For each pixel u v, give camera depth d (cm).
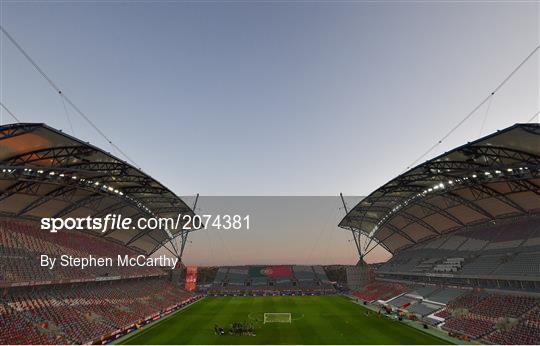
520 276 4738
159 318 6406
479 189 5516
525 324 4003
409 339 4338
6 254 4544
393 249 10706
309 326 5381
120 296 6650
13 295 4359
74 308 4997
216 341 4406
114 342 4384
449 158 4612
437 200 6900
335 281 13562
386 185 6397
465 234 7256
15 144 3631
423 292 7031
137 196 7069
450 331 4662
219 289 11738
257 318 6309
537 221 5662
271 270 13500
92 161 4500
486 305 4981
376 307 7550
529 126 3281
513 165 3962
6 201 5019
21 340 3644
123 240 8706
